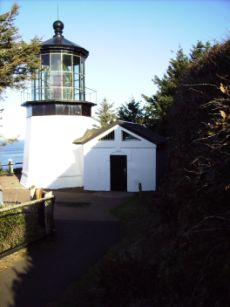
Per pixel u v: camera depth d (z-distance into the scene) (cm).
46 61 2469
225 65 677
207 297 453
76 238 1149
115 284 618
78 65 2569
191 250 530
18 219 1022
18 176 3105
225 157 460
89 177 2378
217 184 473
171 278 568
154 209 1105
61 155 2511
